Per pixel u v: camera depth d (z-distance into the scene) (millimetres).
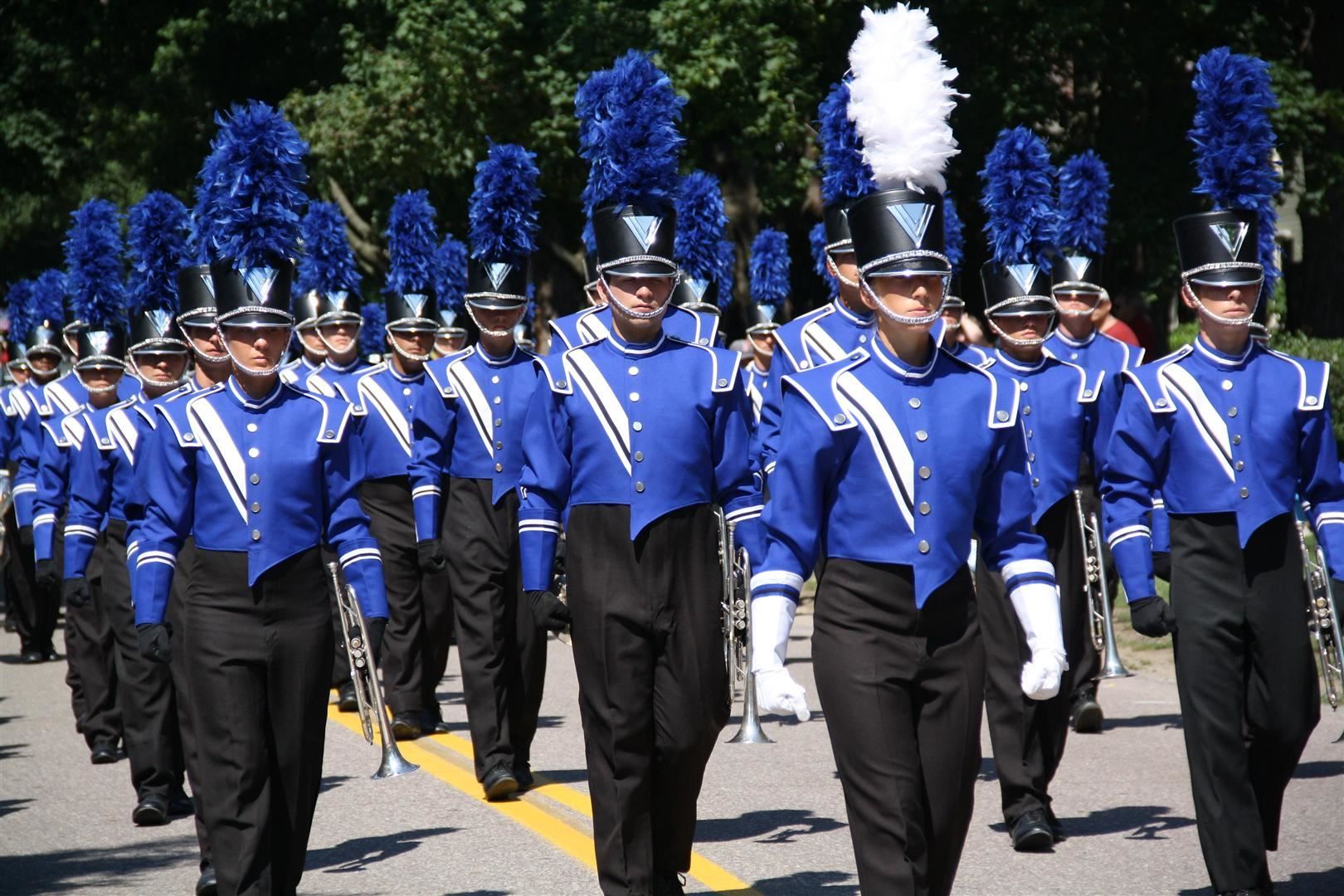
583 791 19219
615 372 14141
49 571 22156
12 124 66062
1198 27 47969
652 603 13742
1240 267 13734
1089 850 15844
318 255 27203
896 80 11266
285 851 13625
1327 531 13672
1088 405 18703
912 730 10945
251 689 13484
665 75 14461
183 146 59594
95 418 19094
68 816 18969
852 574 11031
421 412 20656
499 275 20344
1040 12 45438
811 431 11039
